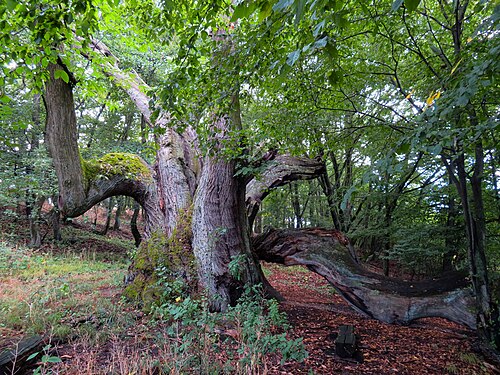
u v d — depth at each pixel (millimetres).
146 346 3916
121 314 4879
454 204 7008
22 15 2859
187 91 3582
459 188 4590
